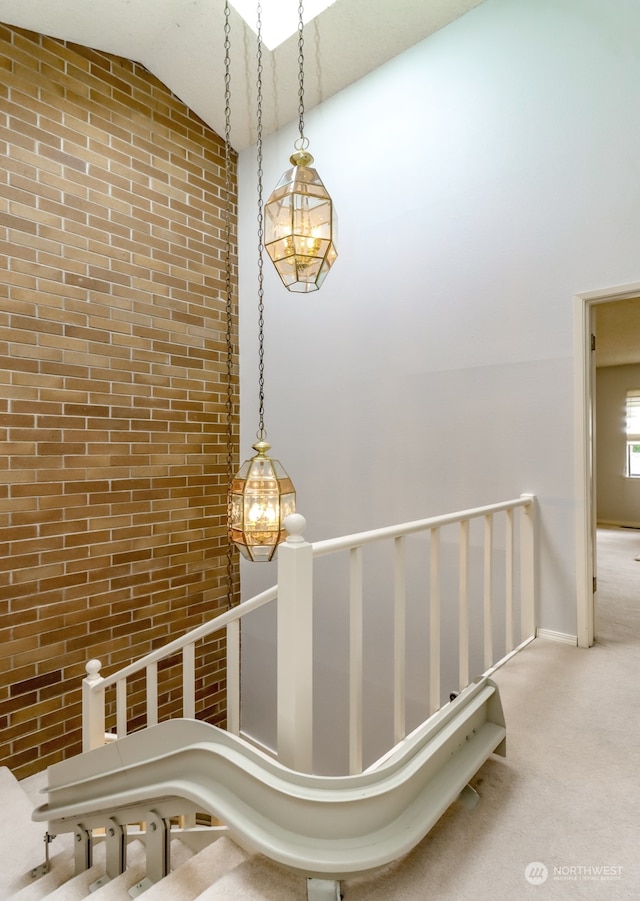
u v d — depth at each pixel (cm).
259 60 290
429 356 287
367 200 316
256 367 381
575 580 238
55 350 277
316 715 340
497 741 147
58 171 279
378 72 311
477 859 114
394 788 109
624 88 222
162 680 327
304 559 119
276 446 369
